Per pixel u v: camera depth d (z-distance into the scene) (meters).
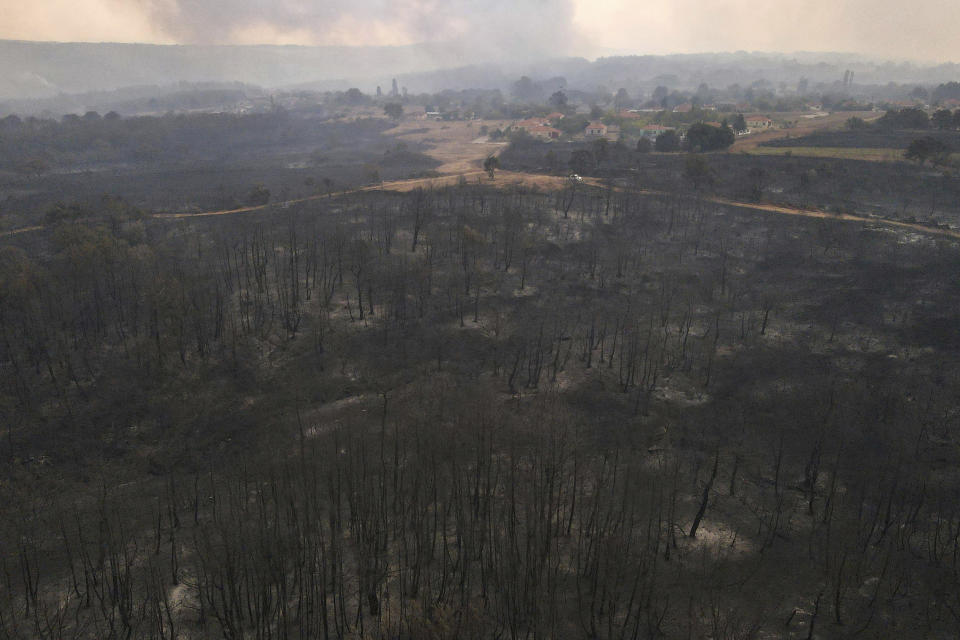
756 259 145.88
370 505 63.44
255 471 78.25
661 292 131.25
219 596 59.12
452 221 161.25
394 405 92.25
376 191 193.12
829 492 73.31
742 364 103.56
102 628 55.72
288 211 173.12
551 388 97.69
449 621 49.72
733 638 51.75
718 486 75.25
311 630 54.72
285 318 114.56
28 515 71.50
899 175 196.00
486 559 62.94
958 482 72.62
